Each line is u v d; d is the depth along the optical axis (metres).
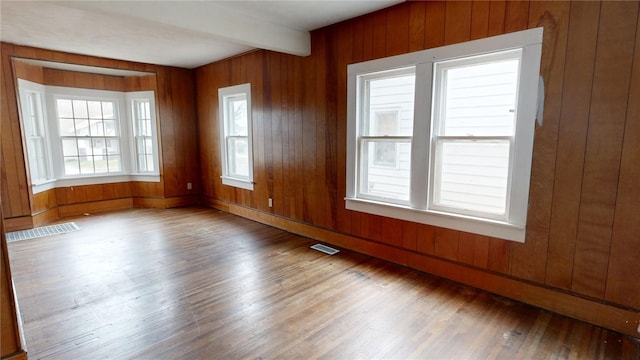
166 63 5.50
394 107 3.25
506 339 2.12
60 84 5.23
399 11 3.02
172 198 6.03
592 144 2.18
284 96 4.25
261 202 4.86
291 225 4.43
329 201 3.91
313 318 2.38
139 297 2.69
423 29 2.88
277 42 3.56
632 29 1.99
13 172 4.45
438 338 2.14
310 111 3.96
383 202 3.40
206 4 3.00
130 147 5.98
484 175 2.73
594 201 2.21
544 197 2.40
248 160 5.03
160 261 3.45
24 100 4.62
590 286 2.27
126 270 3.22
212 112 5.65
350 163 3.61
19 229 4.55
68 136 5.41
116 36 3.93
